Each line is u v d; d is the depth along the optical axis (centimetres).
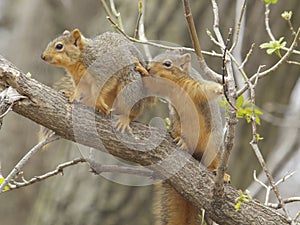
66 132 980
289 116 1888
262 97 1803
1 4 2244
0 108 941
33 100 964
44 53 1083
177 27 1730
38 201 1898
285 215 962
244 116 941
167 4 1744
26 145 2075
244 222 991
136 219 1770
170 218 1102
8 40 2197
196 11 1728
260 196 1667
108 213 1773
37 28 2125
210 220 1076
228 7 1720
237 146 1786
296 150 1727
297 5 1728
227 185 1014
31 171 2067
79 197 1794
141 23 1158
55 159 1908
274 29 1722
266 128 1841
